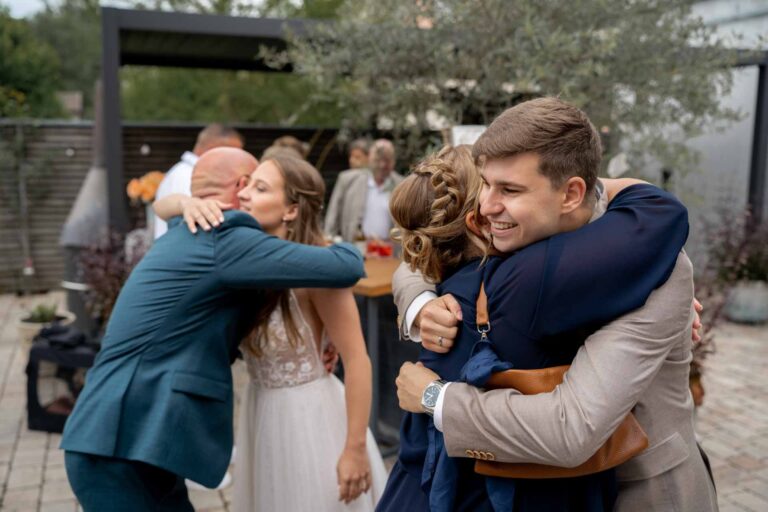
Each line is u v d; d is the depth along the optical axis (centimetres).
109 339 178
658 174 544
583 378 100
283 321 192
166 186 349
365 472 196
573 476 107
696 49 366
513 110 105
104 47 489
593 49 326
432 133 396
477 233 121
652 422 114
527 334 106
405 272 142
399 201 129
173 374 173
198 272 175
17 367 539
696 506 115
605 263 100
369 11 385
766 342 591
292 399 195
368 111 385
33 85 1403
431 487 118
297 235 199
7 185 826
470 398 108
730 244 665
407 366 124
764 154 710
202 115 1379
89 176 598
